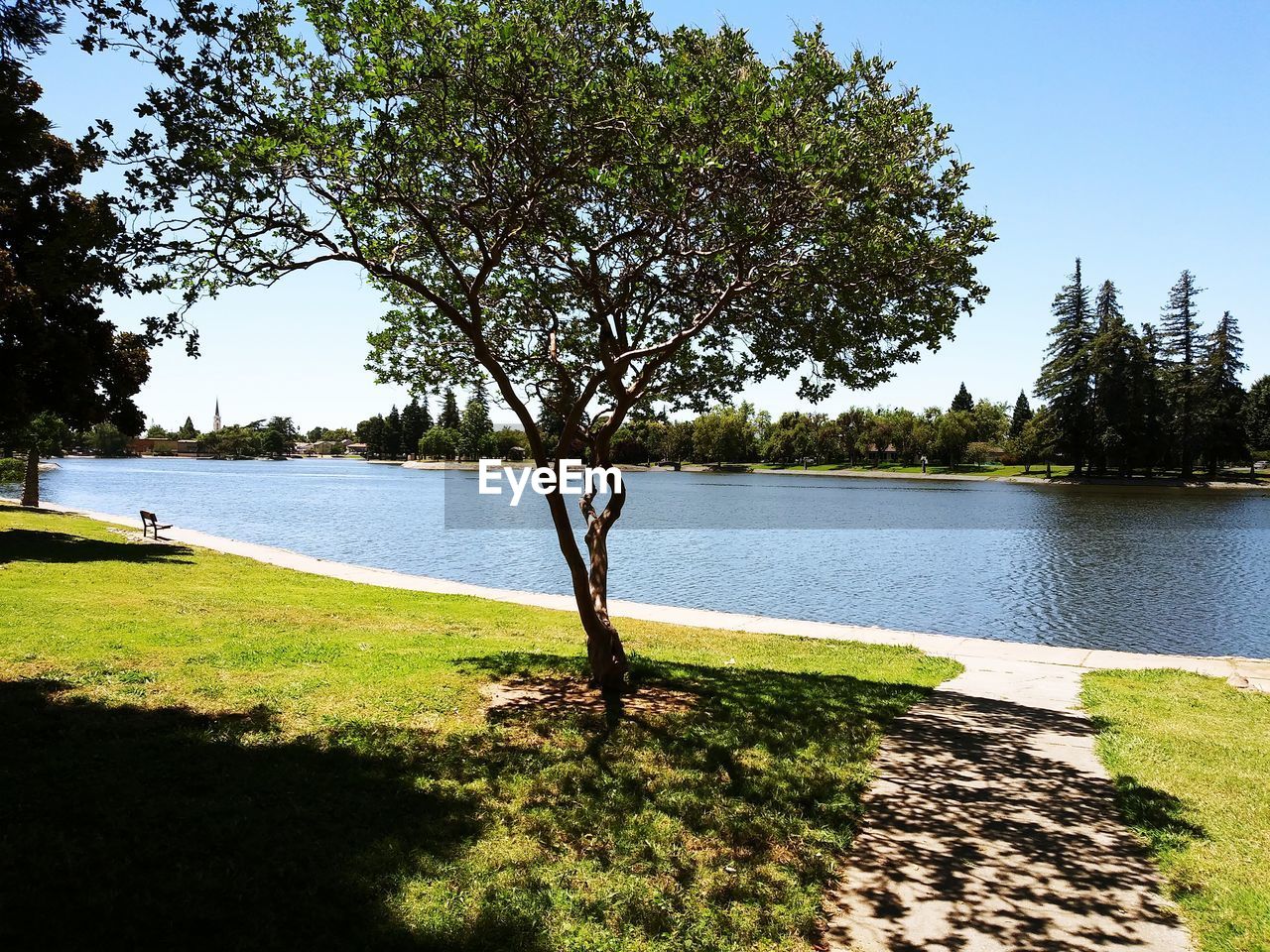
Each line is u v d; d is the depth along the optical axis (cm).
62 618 1094
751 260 945
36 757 601
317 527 4238
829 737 790
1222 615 2061
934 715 909
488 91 820
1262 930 464
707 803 618
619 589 2383
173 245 729
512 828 557
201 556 2098
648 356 1020
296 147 753
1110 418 7769
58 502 4881
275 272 831
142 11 622
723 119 800
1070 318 8225
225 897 441
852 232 814
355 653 1037
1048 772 727
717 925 458
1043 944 452
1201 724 906
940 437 11650
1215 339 8156
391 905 447
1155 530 4297
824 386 1123
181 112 684
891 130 850
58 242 666
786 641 1405
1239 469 9681
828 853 552
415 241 965
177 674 858
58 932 396
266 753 648
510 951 418
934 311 923
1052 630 1878
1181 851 566
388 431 18962
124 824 509
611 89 796
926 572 2759
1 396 1758
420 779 623
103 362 2023
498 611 1559
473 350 1105
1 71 596
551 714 821
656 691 937
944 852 563
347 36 802
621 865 518
